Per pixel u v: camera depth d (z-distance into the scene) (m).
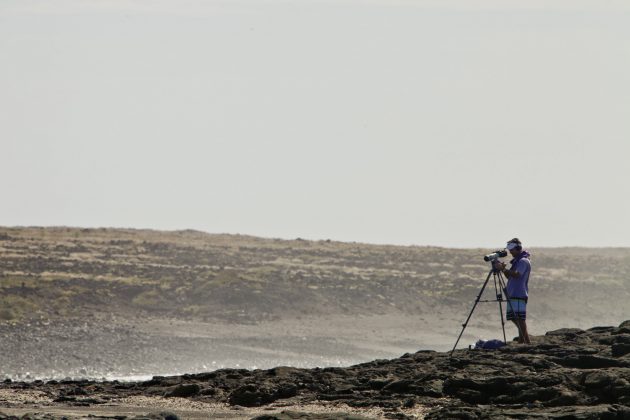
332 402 70.31
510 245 83.75
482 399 68.06
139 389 80.31
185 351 159.88
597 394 66.06
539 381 68.50
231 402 72.62
